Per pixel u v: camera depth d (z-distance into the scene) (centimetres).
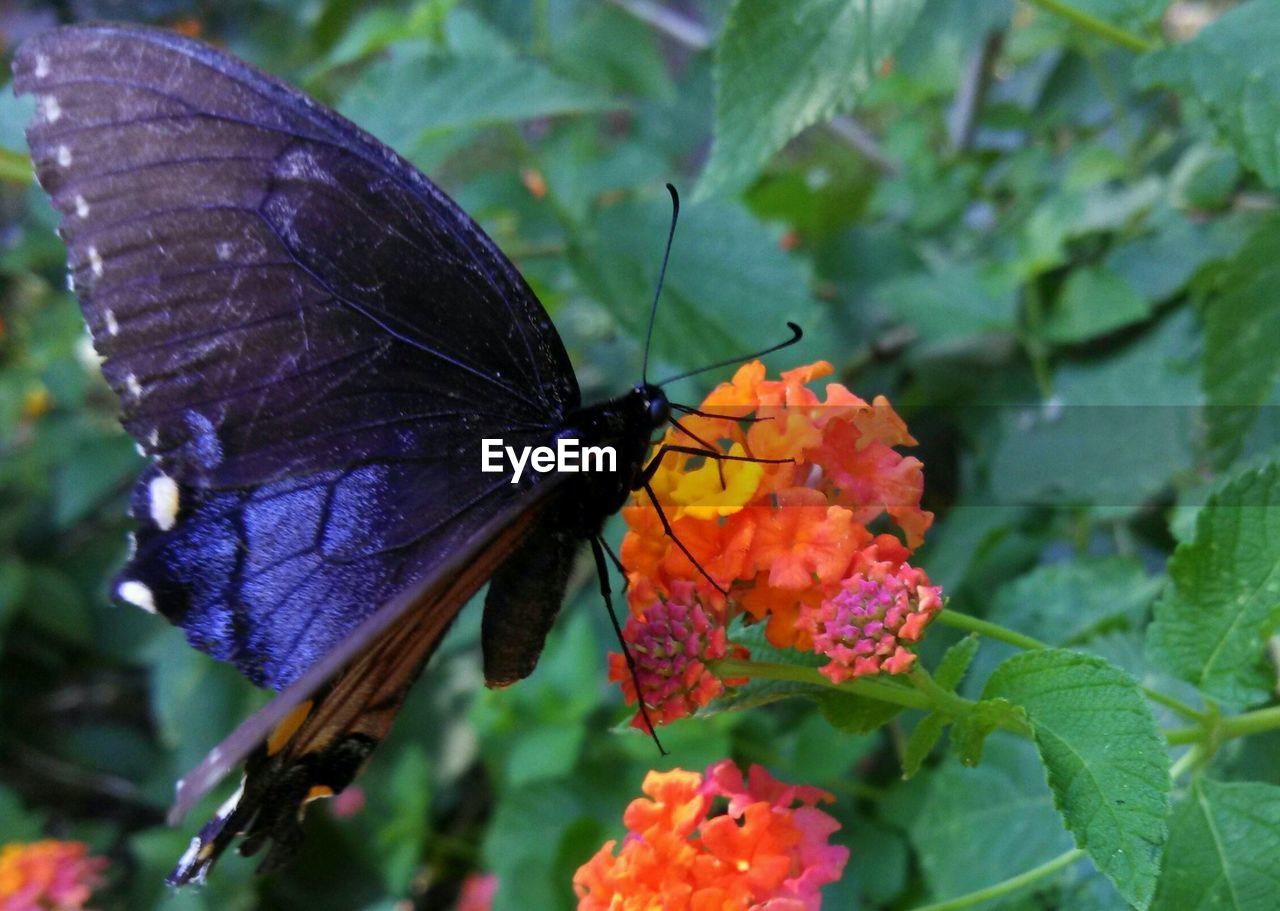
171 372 14
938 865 17
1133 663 17
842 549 13
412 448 14
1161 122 26
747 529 14
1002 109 28
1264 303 17
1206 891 14
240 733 12
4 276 39
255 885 30
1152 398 21
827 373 14
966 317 23
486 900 27
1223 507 14
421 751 28
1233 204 22
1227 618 14
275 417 14
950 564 21
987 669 19
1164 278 22
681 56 40
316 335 14
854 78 16
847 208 27
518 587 14
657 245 21
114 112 14
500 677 15
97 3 41
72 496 34
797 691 14
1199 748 14
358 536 14
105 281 14
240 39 40
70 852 26
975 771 17
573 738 23
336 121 14
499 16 30
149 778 33
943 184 26
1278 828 14
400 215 15
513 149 26
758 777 15
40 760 36
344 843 30
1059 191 24
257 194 14
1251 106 16
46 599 34
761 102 16
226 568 14
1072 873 16
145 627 35
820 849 14
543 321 15
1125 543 22
